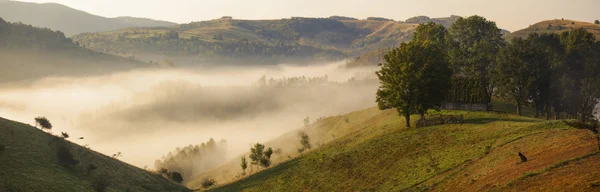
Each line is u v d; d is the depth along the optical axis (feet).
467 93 310.65
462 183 140.56
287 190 226.58
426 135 228.43
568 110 308.40
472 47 371.97
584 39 310.24
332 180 213.87
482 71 339.57
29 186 185.98
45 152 230.07
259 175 275.39
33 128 255.70
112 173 252.21
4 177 184.65
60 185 200.03
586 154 119.55
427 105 254.47
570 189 100.68
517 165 135.23
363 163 220.43
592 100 291.79
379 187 178.29
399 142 231.30
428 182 158.20
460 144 195.00
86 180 223.71
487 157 161.79
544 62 285.84
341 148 273.95
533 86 281.54
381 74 276.62
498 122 219.61
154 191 261.65
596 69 274.98
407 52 257.14
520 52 288.30
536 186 109.60
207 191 281.13
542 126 178.50
